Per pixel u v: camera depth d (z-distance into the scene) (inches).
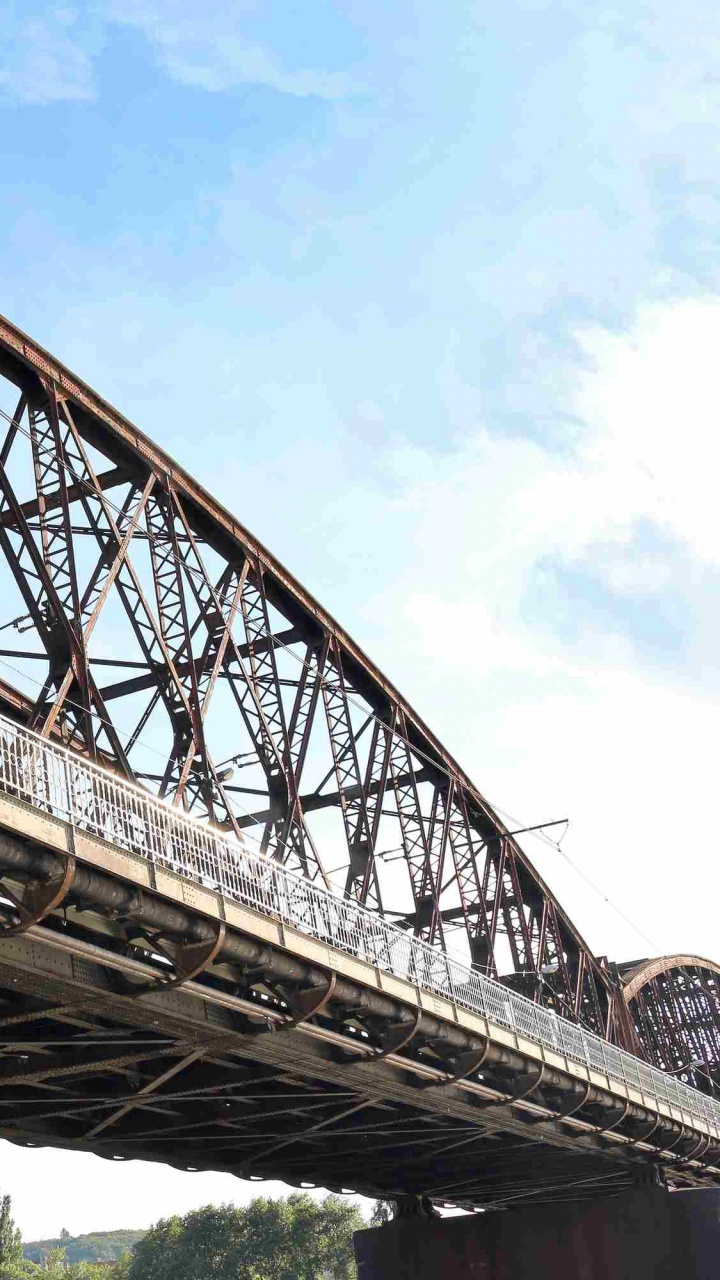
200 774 1109.7
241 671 1325.0
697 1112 2075.5
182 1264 5890.8
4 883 728.3
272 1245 5812.0
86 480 1214.3
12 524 1098.1
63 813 745.0
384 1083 1162.0
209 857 894.4
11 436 1053.8
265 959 928.9
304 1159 1445.6
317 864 1293.1
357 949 1072.2
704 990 3408.0
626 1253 1855.3
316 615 1576.0
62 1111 1029.2
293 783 1321.4
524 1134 1541.6
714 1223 1886.1
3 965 734.5
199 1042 940.0
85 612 1090.1
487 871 2032.5
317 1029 1007.6
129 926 847.7
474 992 1317.7
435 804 1899.6
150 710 1155.3
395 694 1785.2
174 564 1233.4
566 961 2303.2
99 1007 828.0
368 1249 1894.7
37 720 962.7
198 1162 1338.6
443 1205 2085.4
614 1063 1736.0
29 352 1137.4
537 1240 1875.0
